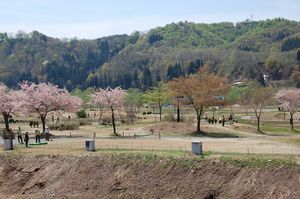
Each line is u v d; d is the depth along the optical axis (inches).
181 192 1611.7
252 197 1508.4
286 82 7810.0
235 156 1701.5
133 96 5629.9
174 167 1700.3
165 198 1600.6
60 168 1844.2
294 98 3489.2
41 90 2938.0
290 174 1528.1
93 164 1820.9
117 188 1695.4
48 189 1765.5
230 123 3339.1
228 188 1571.1
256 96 3732.8
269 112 4719.5
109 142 2257.6
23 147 2155.5
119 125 3570.4
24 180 1844.2
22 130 3164.4
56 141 2386.8
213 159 1686.8
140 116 4618.6
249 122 3703.3
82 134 2847.0
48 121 4025.6
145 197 1625.2
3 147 2181.3
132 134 2839.6
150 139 2431.1
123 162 1790.1
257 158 1648.6
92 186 1731.1
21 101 2849.4
